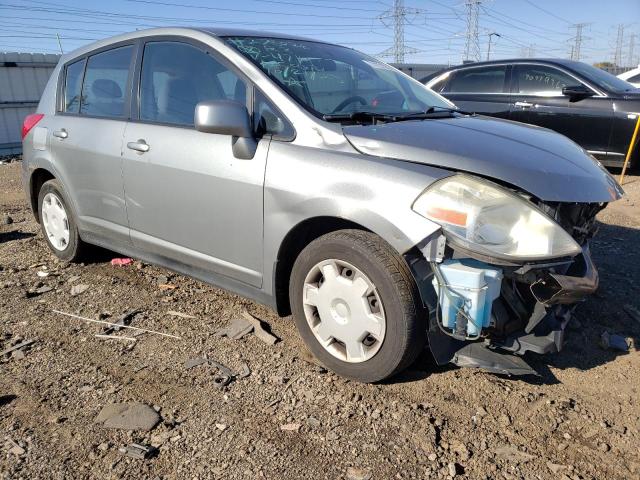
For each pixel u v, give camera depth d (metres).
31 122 4.68
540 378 2.92
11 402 2.72
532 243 2.44
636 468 2.29
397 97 3.64
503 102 8.35
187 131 3.37
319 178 2.76
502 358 2.65
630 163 7.97
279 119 3.01
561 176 2.65
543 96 8.09
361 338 2.77
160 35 3.71
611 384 2.88
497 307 2.61
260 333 3.35
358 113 3.07
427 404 2.69
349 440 2.44
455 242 2.41
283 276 3.12
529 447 2.41
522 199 2.48
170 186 3.44
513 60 8.41
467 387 2.83
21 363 3.08
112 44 4.07
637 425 2.55
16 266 4.61
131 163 3.66
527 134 3.18
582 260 2.79
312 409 2.65
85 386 2.85
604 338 3.26
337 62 3.67
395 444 2.41
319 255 2.85
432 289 2.55
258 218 3.03
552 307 2.75
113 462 2.30
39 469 2.26
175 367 3.02
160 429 2.52
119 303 3.84
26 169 4.77
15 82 14.02
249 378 2.92
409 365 2.79
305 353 3.16
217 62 3.33
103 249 4.81
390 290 2.58
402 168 2.60
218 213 3.22
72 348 3.24
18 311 3.74
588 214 2.92
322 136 2.87
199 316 3.62
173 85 3.54
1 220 6.24
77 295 4.00
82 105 4.25
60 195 4.47
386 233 2.54
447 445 2.42
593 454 2.37
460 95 8.73
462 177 2.53
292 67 3.33
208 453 2.36
